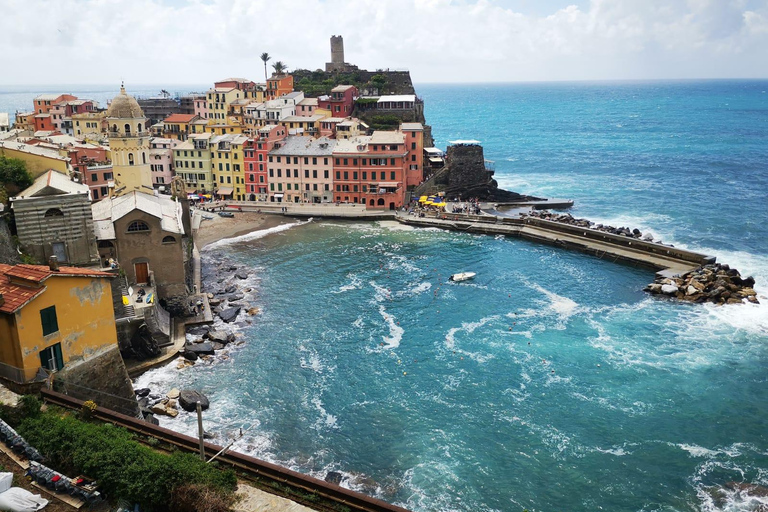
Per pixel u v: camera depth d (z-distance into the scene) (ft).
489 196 536.42
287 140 528.63
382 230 452.76
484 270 355.77
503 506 163.94
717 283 314.35
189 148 519.60
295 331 271.08
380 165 499.10
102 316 164.86
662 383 225.15
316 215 483.92
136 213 260.83
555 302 304.50
